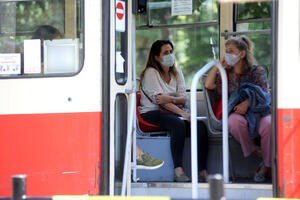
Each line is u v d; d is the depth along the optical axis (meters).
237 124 20.22
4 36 19.09
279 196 17.16
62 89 18.39
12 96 18.78
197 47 25.09
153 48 22.44
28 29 18.92
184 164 21.44
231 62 21.48
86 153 18.05
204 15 24.95
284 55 17.41
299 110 17.25
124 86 18.95
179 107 22.62
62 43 18.58
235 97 20.69
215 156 21.61
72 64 18.45
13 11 19.08
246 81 21.45
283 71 17.38
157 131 21.81
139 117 21.70
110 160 18.11
